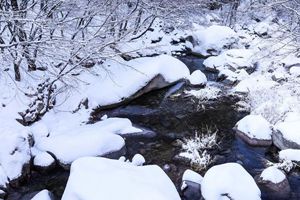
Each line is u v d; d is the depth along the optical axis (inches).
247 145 338.6
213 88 453.4
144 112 397.4
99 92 394.6
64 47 327.0
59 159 298.5
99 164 242.1
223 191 252.2
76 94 379.9
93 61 425.4
